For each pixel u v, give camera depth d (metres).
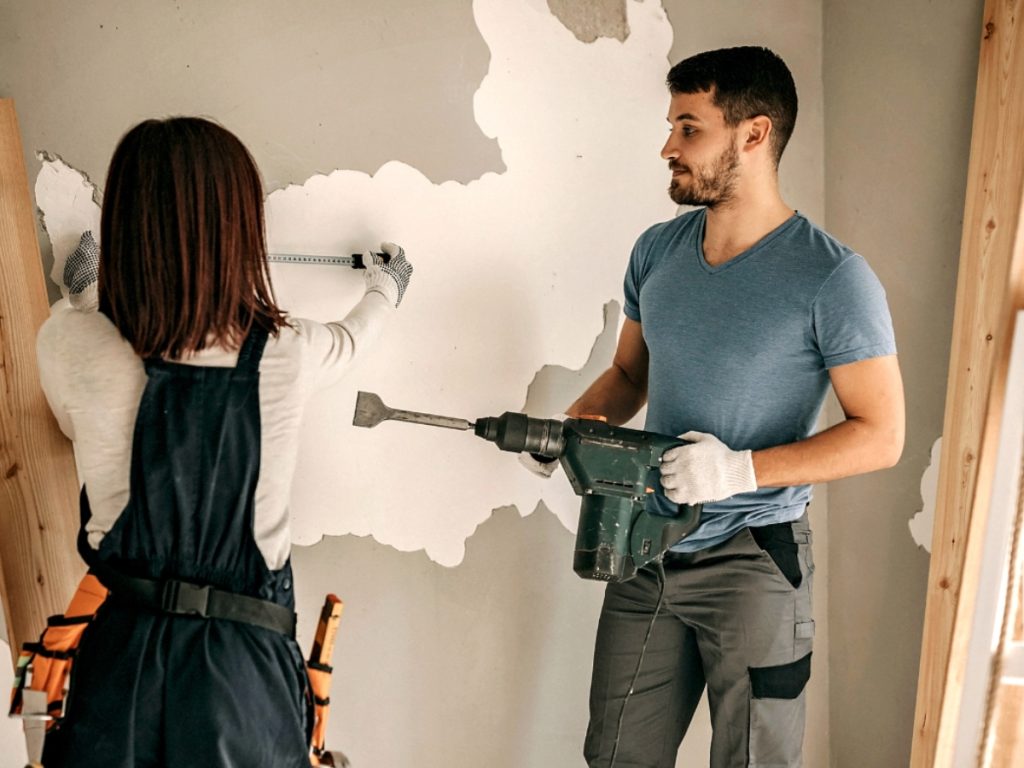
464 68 2.12
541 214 2.22
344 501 2.12
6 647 1.88
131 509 1.42
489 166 2.16
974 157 2.04
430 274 2.14
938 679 2.10
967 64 2.10
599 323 2.29
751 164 1.87
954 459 2.08
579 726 2.37
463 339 2.18
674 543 1.86
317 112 2.02
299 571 2.11
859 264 1.81
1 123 1.77
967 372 2.05
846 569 2.46
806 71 2.44
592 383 2.30
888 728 2.35
